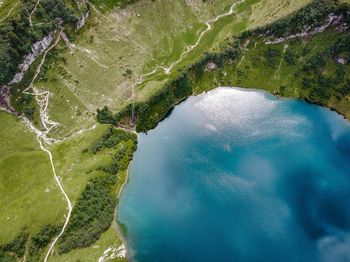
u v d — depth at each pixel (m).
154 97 170.38
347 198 148.88
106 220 147.00
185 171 157.50
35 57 167.50
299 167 156.00
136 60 180.75
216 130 166.75
